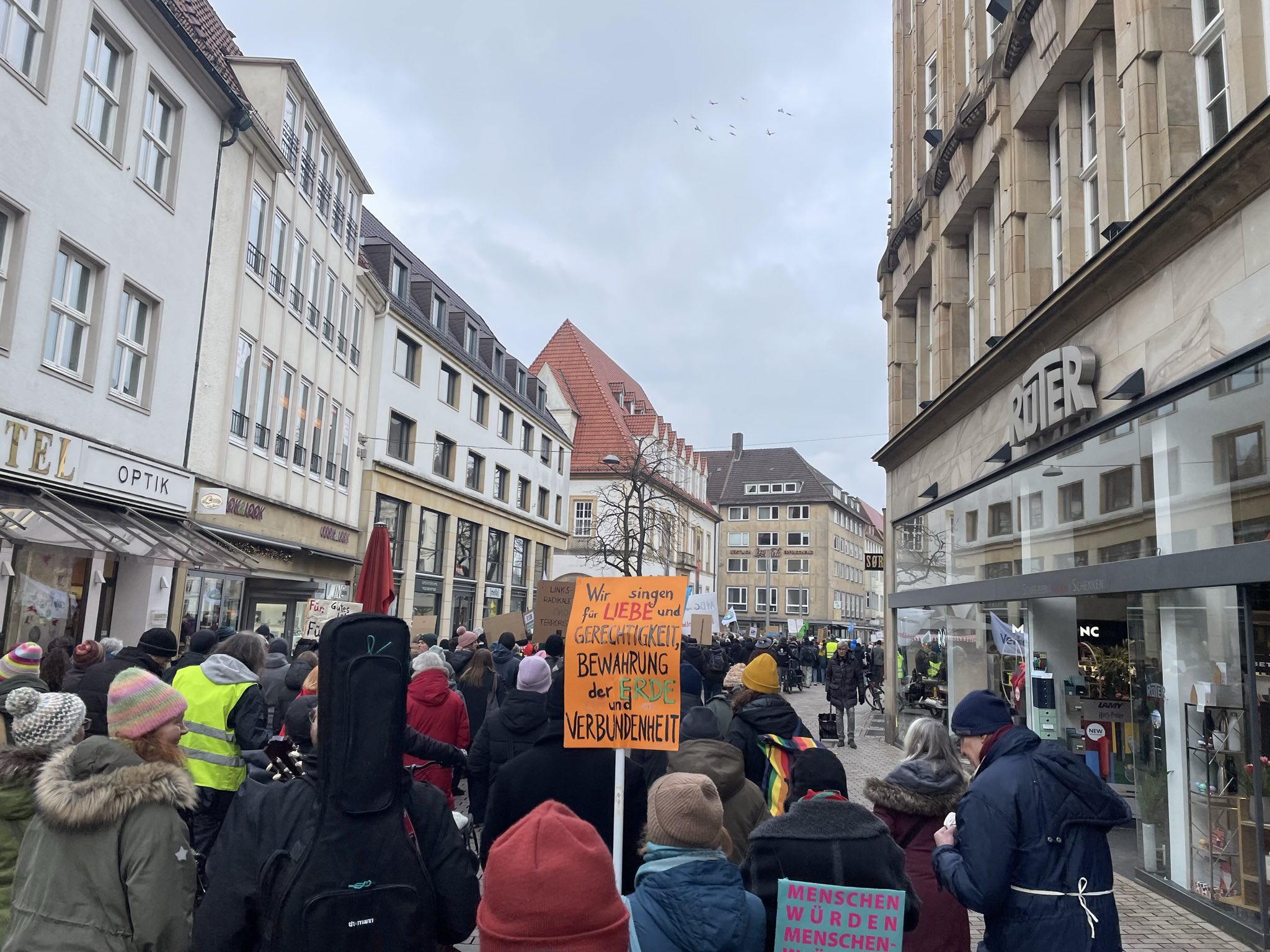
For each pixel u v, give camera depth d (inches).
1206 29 352.8
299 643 418.6
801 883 120.2
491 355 1534.2
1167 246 335.3
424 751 218.1
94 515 548.7
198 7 786.8
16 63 482.0
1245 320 291.1
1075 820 138.6
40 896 117.9
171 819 122.5
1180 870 311.6
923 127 747.4
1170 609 323.3
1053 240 505.4
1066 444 417.1
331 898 105.2
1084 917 136.3
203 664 241.9
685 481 2630.4
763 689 224.4
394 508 1173.1
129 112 582.2
